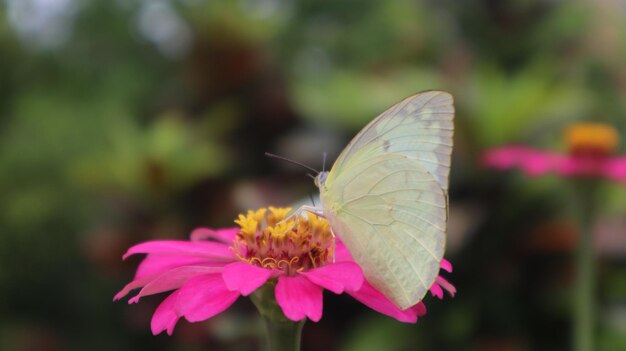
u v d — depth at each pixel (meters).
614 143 0.42
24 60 0.57
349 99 0.49
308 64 0.71
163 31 0.70
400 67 0.59
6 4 0.58
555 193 0.46
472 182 0.48
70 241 0.52
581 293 0.40
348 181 0.30
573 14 0.57
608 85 0.58
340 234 0.30
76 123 0.55
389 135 0.30
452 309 0.46
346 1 0.74
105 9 0.68
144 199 0.46
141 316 0.47
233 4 0.51
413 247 0.29
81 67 0.65
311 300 0.28
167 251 0.30
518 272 0.47
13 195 0.51
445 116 0.30
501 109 0.47
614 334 0.45
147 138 0.46
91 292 0.51
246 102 0.51
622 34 0.61
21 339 0.51
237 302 0.44
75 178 0.48
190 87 0.52
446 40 0.60
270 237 0.30
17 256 0.51
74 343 0.51
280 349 0.29
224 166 0.48
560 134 0.51
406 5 0.66
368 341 0.45
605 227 0.47
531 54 0.57
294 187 0.48
